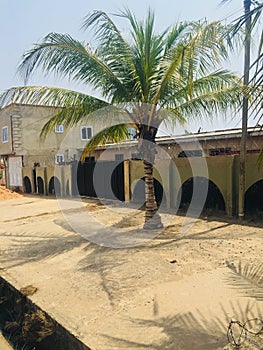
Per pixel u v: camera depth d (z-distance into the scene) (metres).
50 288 4.28
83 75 6.88
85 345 2.86
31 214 11.12
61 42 6.52
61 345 3.21
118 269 4.91
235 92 6.40
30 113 20.56
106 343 2.86
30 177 19.22
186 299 3.69
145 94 7.32
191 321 3.16
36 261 5.56
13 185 21.70
